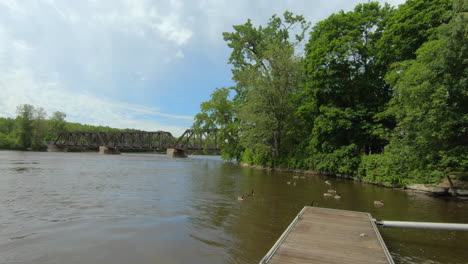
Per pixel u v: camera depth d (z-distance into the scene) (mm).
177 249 7902
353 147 26969
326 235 7836
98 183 20500
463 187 16797
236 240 8734
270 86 35156
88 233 9070
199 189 18859
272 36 42875
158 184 20844
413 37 22297
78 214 11375
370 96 28969
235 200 15125
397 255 7914
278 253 6422
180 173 30422
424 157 16688
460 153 15773
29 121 95688
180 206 13305
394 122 26781
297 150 36219
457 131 15852
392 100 19406
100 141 106688
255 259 7309
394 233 9977
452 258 7719
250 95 35875
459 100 15711
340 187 21250
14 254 7320
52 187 18125
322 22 31859
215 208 13062
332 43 28062
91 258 7168
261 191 18453
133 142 95250
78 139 111188
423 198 16766
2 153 72875
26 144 95938
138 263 6934
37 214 11250
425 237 9531
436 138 15695
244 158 48844
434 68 15578
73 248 7805
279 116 36750
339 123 27125
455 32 14211
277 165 38188
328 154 29781
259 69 37188
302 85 35750
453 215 12359
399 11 24406
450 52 14695
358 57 28547
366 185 22797
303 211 10852
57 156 64000
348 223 9180
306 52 36125
